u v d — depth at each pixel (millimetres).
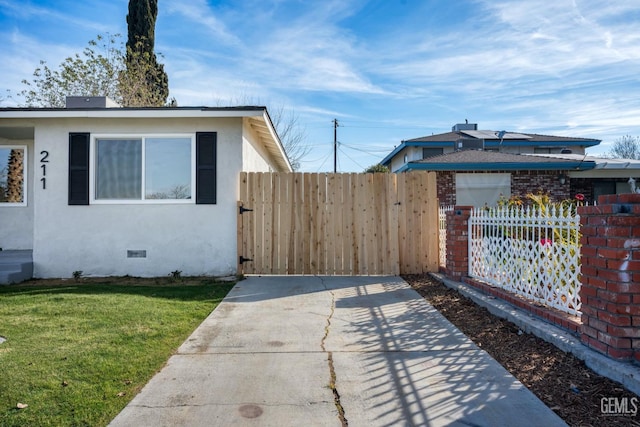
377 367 3820
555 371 3559
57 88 20062
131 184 8336
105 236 8281
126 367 3752
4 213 10438
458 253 7176
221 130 8320
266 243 8336
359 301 6348
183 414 2973
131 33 21844
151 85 21891
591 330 3662
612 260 3410
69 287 7285
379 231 8469
